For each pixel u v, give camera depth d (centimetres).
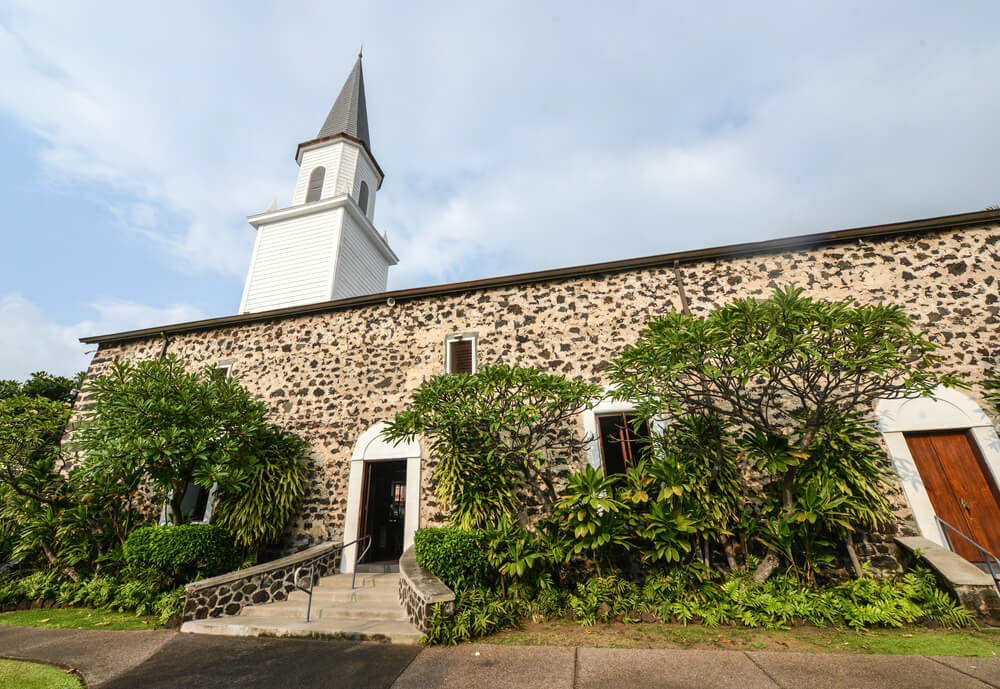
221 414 745
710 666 378
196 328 1028
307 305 961
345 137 1694
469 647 456
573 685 357
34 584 739
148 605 646
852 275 739
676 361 552
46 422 863
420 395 650
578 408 750
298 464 808
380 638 487
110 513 847
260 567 651
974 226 720
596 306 822
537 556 564
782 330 538
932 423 639
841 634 447
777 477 638
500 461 675
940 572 508
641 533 571
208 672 422
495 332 850
